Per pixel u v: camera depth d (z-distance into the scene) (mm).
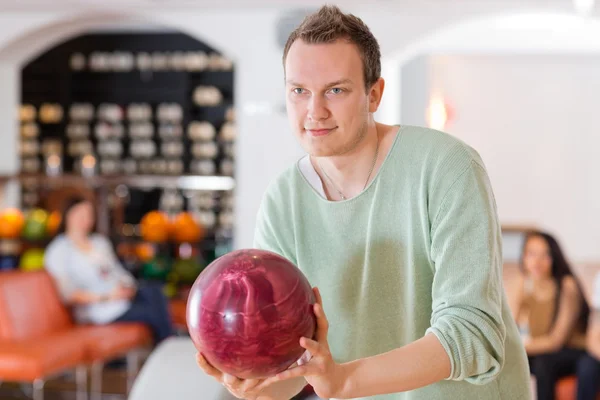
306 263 1676
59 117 10367
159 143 10320
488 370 1415
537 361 4016
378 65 1460
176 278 5598
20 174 7457
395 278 1601
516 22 7852
